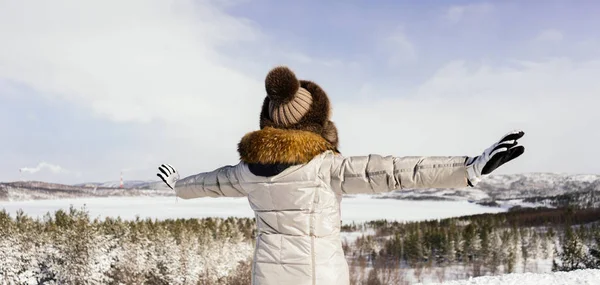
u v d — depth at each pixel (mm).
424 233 64375
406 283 27703
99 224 32000
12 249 26938
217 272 33281
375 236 78688
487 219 99125
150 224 37219
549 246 58281
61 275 27438
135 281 28797
